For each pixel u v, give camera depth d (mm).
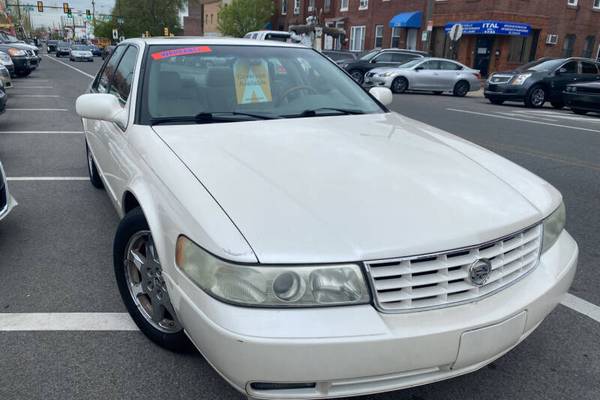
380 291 1847
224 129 2834
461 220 2029
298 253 1810
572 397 2412
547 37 26234
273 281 1790
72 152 7141
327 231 1890
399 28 29344
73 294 3236
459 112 13352
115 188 3271
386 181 2246
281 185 2154
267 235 1859
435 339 1842
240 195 2066
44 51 74188
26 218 4535
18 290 3266
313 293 1805
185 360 2598
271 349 1734
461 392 2424
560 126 11023
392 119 3361
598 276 3670
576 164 7188
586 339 2885
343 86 3668
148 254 2578
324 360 1752
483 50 25469
